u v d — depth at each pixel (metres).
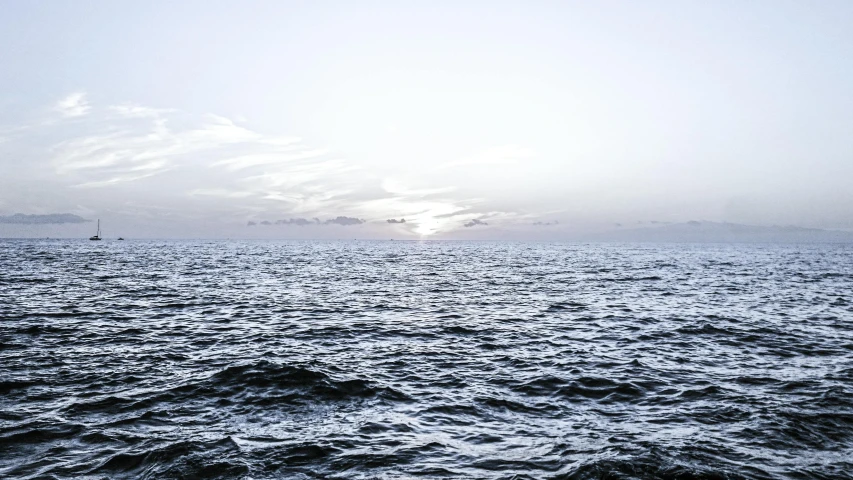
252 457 9.54
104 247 155.75
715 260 105.69
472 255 132.00
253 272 58.06
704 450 10.00
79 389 13.59
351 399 13.11
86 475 8.74
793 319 26.88
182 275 51.72
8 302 29.33
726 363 17.31
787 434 10.91
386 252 153.88
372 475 8.89
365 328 23.53
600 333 22.70
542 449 10.08
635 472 8.97
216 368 15.82
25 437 10.34
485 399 13.30
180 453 9.63
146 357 17.23
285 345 19.53
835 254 161.50
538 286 44.97
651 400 13.33
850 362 17.62
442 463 9.41
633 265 82.25
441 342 20.66
